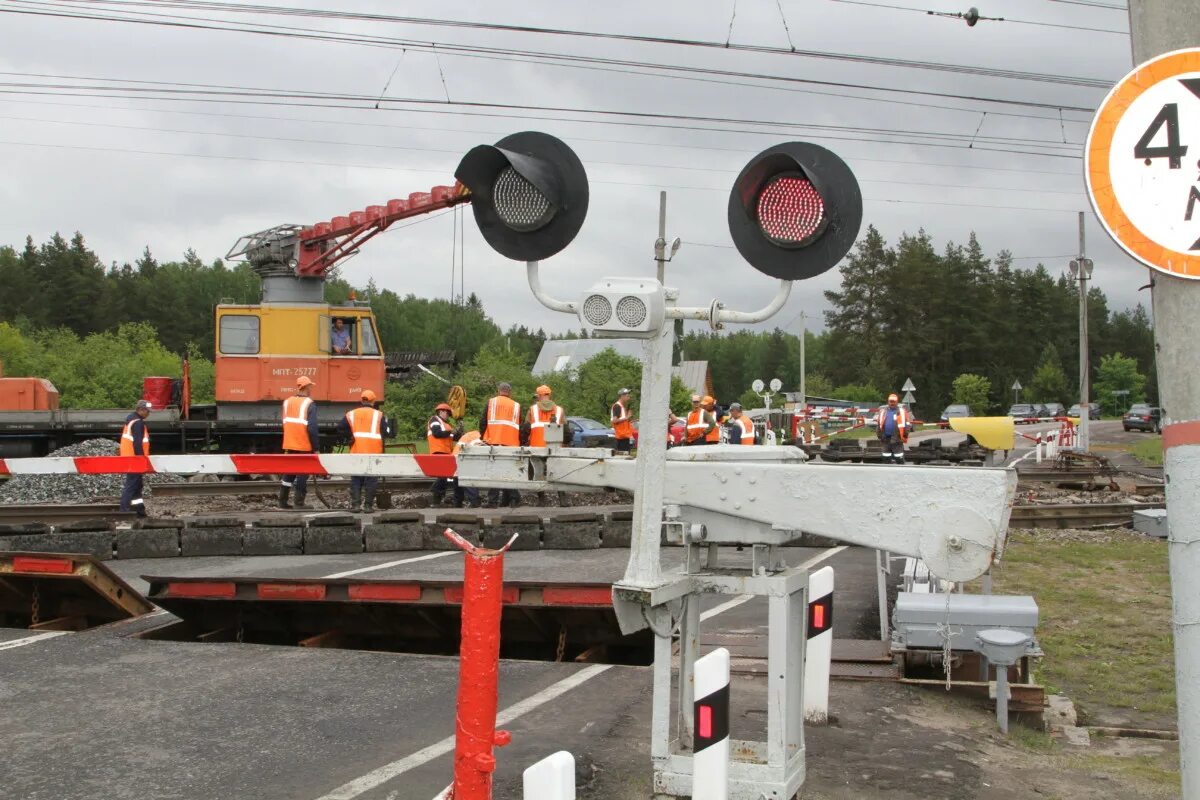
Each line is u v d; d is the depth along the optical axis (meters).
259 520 13.62
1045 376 91.50
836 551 13.99
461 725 3.63
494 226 4.69
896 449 24.39
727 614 9.69
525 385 40.38
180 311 93.81
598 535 13.92
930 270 95.25
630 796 5.02
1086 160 3.76
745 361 132.38
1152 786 5.47
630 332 4.37
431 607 8.84
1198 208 3.63
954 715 6.56
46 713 6.45
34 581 9.55
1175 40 3.65
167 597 9.29
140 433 16.50
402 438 34.91
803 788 5.19
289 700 6.73
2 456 23.08
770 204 4.34
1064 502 20.03
